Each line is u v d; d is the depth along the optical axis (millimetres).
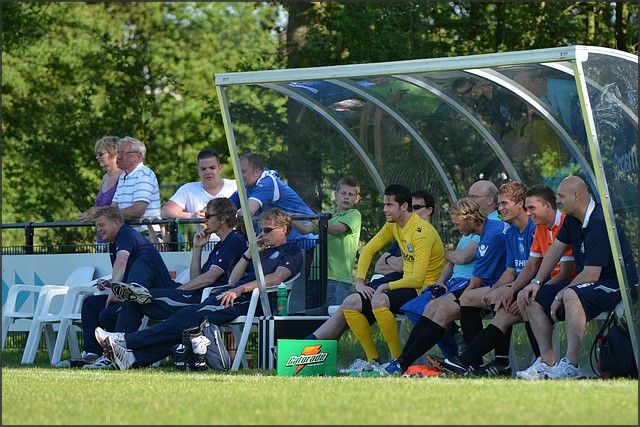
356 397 22797
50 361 40594
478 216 32250
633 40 67125
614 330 27797
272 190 36312
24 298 43688
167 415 20312
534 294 28828
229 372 32250
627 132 29281
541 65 30375
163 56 90188
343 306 33281
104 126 85375
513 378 28266
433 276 33500
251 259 36062
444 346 32812
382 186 38344
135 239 37219
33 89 89750
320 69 33281
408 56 67688
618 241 27703
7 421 20016
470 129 36969
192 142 90562
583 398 22047
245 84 34500
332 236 36969
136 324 35125
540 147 35562
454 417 19531
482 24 71375
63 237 88438
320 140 37219
